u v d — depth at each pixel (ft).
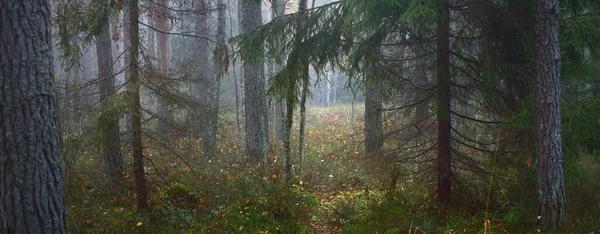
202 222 24.40
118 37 27.17
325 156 41.45
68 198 26.78
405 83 25.07
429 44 24.47
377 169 26.05
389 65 24.62
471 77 23.43
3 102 14.08
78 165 33.83
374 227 23.12
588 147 22.93
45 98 14.93
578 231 20.17
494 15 22.04
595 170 28.94
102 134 22.66
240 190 29.45
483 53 22.88
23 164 14.37
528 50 22.38
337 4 24.04
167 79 25.03
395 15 21.57
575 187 25.80
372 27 23.08
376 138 26.86
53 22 26.03
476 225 21.67
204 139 42.70
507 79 22.74
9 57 14.12
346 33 23.26
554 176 20.18
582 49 21.59
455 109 29.32
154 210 25.31
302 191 30.73
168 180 31.86
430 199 25.27
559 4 21.38
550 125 19.98
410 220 23.12
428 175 25.67
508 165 23.24
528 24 21.62
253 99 41.29
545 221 20.54
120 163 28.71
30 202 14.53
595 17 20.53
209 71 59.41
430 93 24.61
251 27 39.22
